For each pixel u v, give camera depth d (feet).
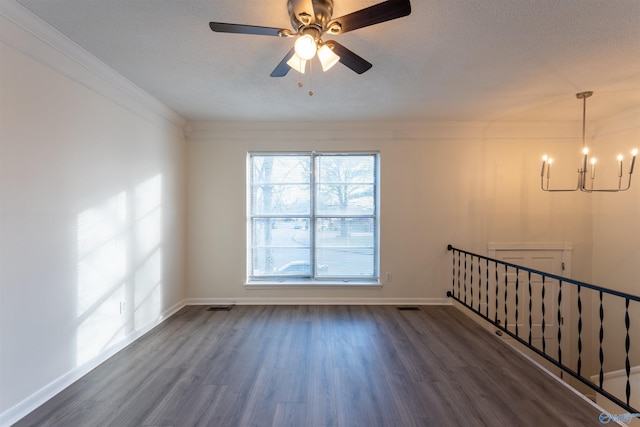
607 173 11.65
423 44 6.61
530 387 6.75
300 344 8.86
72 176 6.82
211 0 5.26
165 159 10.92
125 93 8.62
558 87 8.82
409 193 12.53
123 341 8.62
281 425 5.54
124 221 8.65
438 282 12.58
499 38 6.37
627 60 7.23
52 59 6.27
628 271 10.91
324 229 12.99
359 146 12.54
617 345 11.30
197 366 7.59
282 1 5.32
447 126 12.33
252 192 12.96
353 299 12.64
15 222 5.58
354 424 5.57
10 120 5.48
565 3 5.27
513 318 12.47
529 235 12.46
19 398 5.65
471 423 5.60
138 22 5.89
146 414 5.81
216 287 12.66
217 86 8.91
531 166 12.42
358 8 5.53
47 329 6.22
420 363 7.78
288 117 11.83
